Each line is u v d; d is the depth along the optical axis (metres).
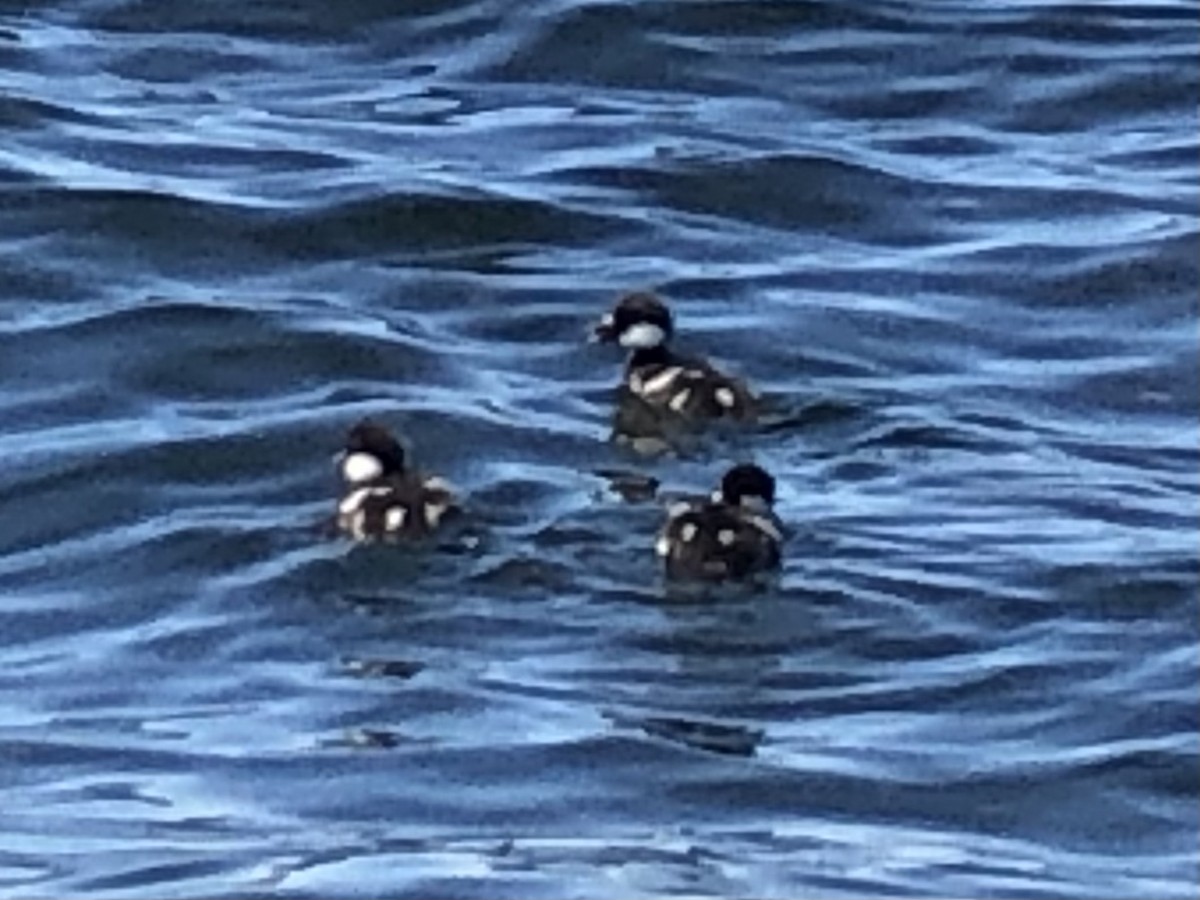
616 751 23.94
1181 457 28.36
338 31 36.59
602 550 26.22
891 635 25.34
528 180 33.12
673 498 27.11
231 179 33.03
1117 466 28.08
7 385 29.39
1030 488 27.50
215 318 30.28
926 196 33.19
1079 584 26.02
